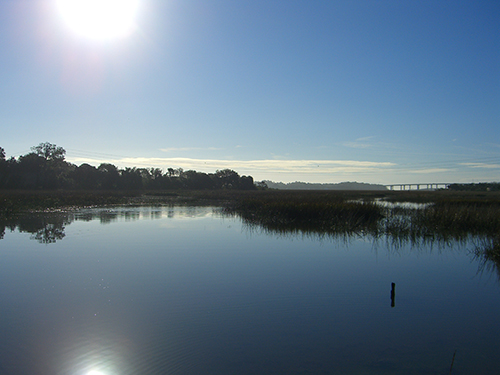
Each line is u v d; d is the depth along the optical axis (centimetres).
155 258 1204
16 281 951
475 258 1239
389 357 588
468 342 642
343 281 977
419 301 837
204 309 772
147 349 605
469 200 3002
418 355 596
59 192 5409
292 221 2088
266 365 560
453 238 1600
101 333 651
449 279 1005
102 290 885
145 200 4528
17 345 614
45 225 1956
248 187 10719
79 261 1156
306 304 809
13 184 6594
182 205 3697
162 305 795
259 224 2052
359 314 759
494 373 542
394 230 1744
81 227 1897
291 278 996
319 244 1465
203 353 592
